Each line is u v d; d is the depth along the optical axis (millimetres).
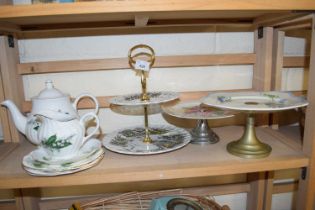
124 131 826
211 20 807
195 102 856
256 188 977
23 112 823
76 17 630
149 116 932
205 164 612
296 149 679
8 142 812
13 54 788
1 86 771
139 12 535
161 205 714
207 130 772
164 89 916
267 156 642
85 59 848
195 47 901
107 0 547
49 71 818
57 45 851
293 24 744
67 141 608
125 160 647
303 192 655
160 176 591
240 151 653
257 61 885
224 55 871
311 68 606
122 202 823
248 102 641
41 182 569
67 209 964
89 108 866
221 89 943
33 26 771
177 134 784
